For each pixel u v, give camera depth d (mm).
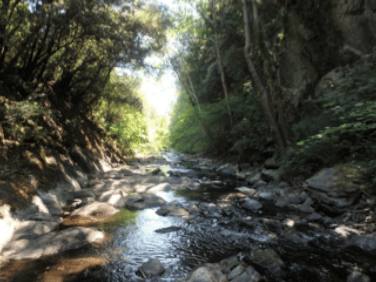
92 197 6863
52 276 3055
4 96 6852
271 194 6801
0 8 6379
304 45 12109
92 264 3375
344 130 5324
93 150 12211
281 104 9438
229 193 7820
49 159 7555
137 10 11641
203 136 16484
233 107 15125
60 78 13266
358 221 4402
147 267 3201
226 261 3373
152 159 20156
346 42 10234
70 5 7617
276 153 9461
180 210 5750
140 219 5348
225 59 16766
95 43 11266
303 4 12094
